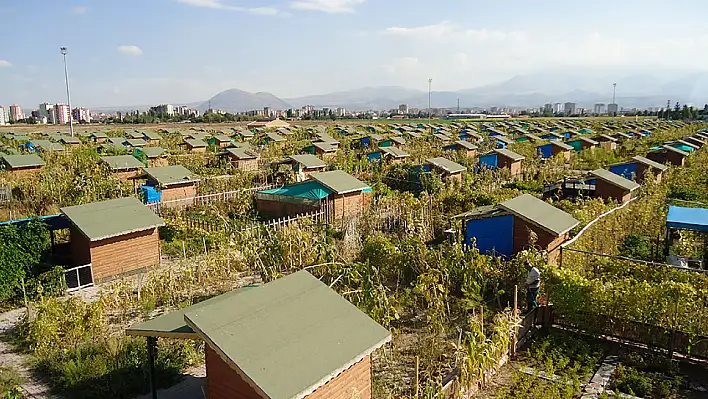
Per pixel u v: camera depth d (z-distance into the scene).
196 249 22.23
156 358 12.31
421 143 65.38
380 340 8.88
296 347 8.08
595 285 13.70
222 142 65.19
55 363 12.49
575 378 11.20
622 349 13.19
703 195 31.69
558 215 19.11
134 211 20.72
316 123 148.62
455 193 30.45
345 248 20.53
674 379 11.70
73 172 35.94
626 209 24.59
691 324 12.62
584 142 59.59
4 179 34.22
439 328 13.90
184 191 33.03
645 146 59.50
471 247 19.56
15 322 15.78
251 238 21.05
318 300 9.48
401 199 27.64
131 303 16.66
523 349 13.41
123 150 49.72
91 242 18.86
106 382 11.60
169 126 130.38
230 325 8.29
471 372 11.05
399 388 11.27
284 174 40.06
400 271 18.09
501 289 16.27
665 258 19.62
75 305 14.65
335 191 27.62
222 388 8.52
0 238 17.84
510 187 35.47
